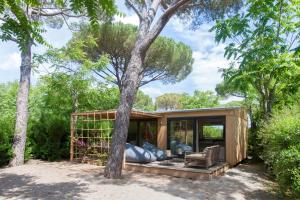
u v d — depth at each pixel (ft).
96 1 5.17
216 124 39.45
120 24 51.70
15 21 6.36
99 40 51.37
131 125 49.44
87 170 31.94
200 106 83.66
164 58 56.24
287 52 27.89
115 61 55.88
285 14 31.09
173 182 26.58
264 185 26.45
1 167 33.81
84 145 39.17
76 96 45.14
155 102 116.26
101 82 47.14
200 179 28.30
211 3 38.29
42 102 51.21
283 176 19.71
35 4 6.15
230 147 37.35
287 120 22.33
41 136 41.47
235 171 34.04
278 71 28.60
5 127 35.88
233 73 33.94
